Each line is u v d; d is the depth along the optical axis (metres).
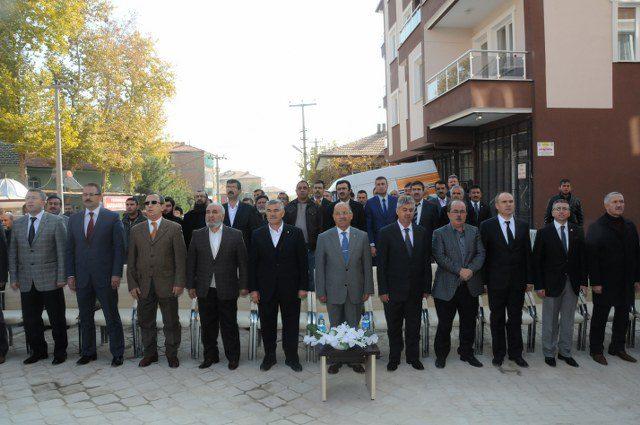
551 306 5.32
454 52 15.05
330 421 4.05
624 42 10.88
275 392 4.69
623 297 5.37
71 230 5.55
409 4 18.52
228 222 7.02
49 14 22.34
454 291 5.30
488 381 4.89
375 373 4.80
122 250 5.56
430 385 4.80
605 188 10.80
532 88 10.78
